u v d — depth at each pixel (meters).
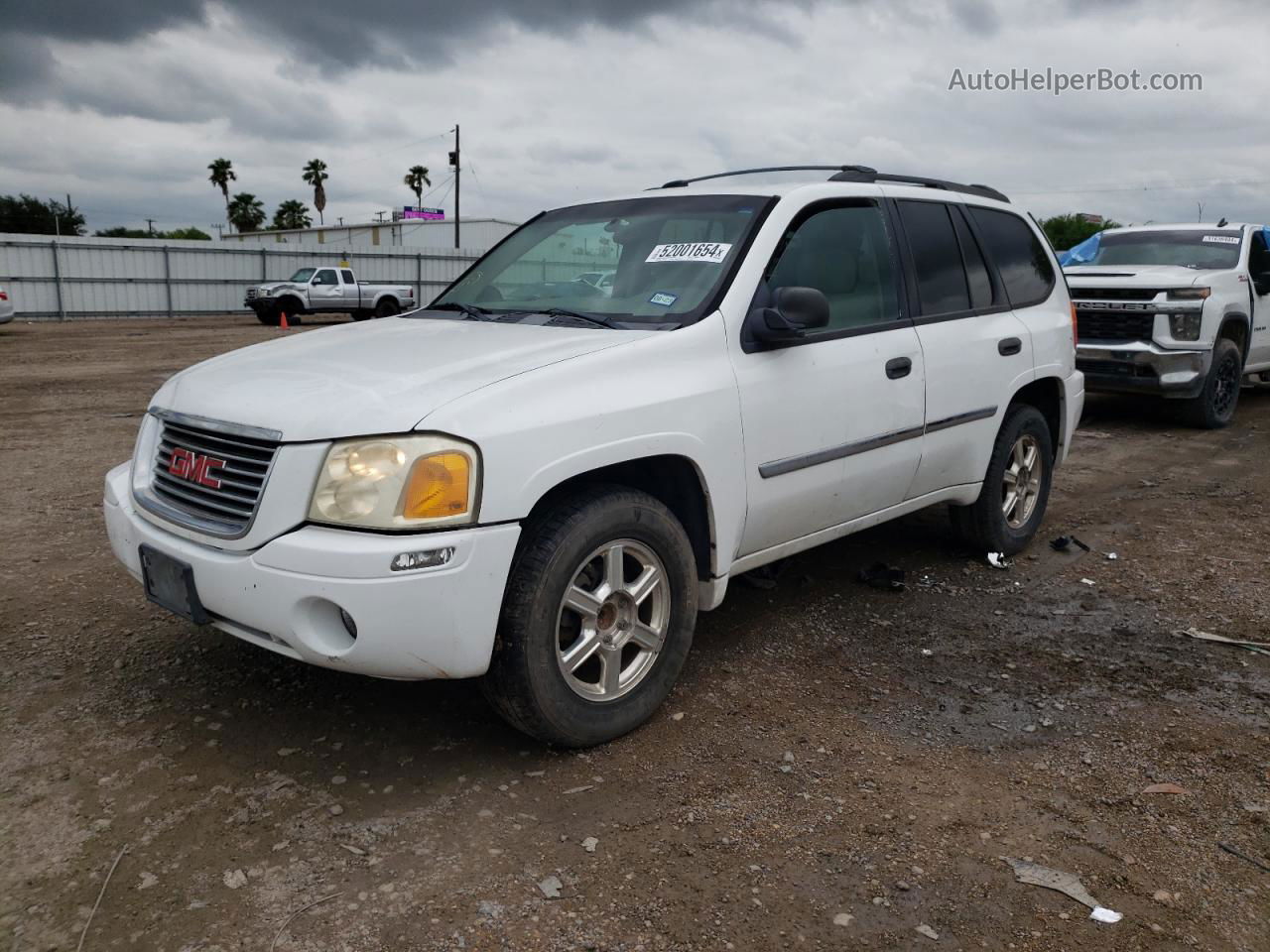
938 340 4.36
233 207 76.69
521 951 2.28
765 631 4.25
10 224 66.38
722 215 3.88
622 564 3.16
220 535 2.88
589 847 2.67
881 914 2.41
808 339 3.77
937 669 3.87
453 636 2.74
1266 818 2.81
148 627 4.19
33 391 12.31
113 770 3.04
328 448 2.75
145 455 3.37
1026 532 5.30
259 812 2.82
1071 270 10.11
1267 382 12.78
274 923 2.36
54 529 5.70
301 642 2.75
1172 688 3.69
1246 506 6.50
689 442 3.26
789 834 2.74
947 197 4.79
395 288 30.55
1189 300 8.98
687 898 2.46
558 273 4.16
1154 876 2.55
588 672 3.39
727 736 3.31
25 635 4.09
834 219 4.06
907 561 5.22
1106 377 9.36
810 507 3.86
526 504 2.82
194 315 33.41
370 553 2.63
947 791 2.96
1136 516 6.25
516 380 2.92
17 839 2.68
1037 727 3.38
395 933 2.33
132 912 2.39
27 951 2.26
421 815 2.82
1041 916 2.40
